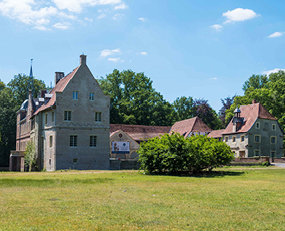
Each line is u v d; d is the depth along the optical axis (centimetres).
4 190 1981
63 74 6175
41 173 3419
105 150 5072
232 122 7144
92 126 5025
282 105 7600
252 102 7300
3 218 1188
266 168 4344
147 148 3384
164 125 9050
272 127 6988
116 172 3562
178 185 2278
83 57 5072
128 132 7406
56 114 4809
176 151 3266
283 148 7450
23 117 7775
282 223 1173
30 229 1038
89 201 1563
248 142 6594
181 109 9856
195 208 1417
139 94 8969
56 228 1055
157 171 3488
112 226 1093
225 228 1095
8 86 9788
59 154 4769
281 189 2073
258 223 1168
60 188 2086
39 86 10112
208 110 9694
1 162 8512
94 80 5112
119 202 1542
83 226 1084
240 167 4550
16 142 8238
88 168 4934
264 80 10088
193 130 7312
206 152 3278
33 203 1499
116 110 8531
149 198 1677
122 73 9362
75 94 4959
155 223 1145
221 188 2105
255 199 1670
